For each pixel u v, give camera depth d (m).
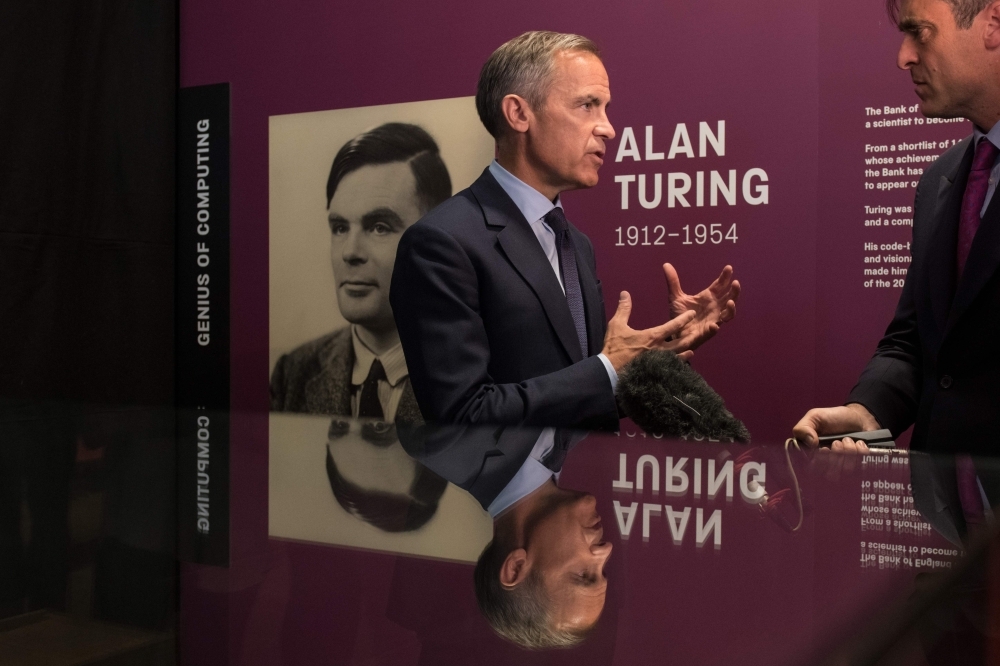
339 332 3.28
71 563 0.15
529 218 1.88
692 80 2.68
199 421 0.50
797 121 2.56
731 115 2.64
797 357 2.58
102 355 3.39
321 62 3.27
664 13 2.71
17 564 0.15
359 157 3.21
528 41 1.94
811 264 2.56
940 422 1.59
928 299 1.68
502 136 1.94
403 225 3.16
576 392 1.57
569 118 1.90
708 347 2.67
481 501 0.22
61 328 3.28
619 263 2.79
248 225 3.44
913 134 2.43
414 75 3.11
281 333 3.38
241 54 3.42
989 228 1.53
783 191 2.58
